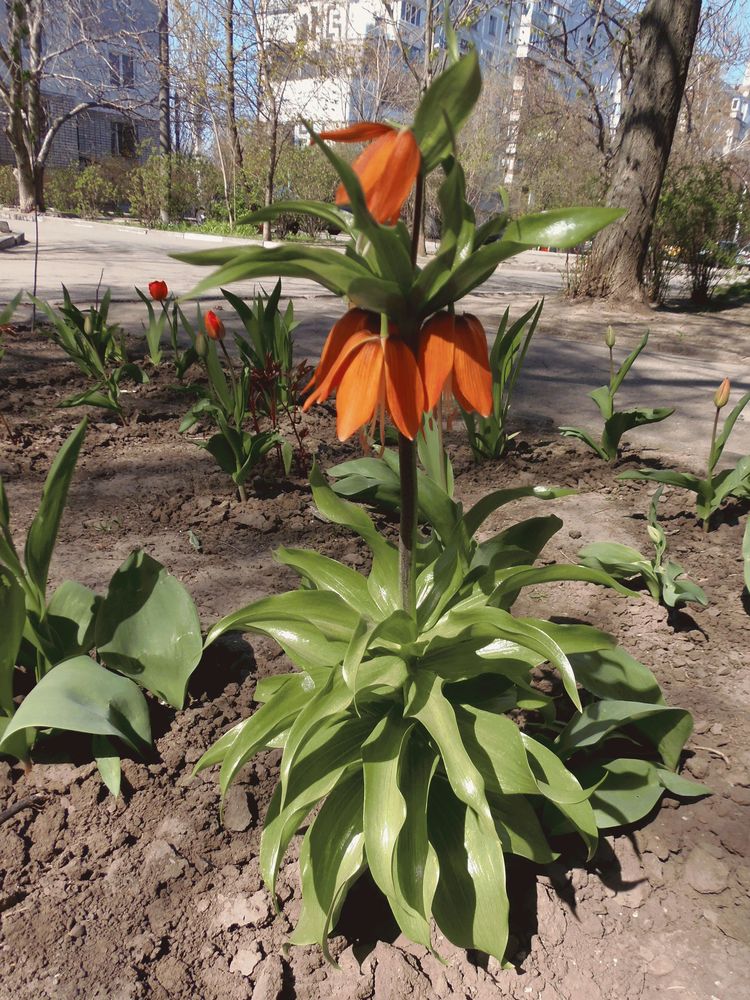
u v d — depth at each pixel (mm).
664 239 12305
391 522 3666
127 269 12977
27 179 26391
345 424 1162
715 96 32062
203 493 3885
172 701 2109
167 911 1681
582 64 23188
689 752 2162
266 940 1640
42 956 1566
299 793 1559
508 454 4543
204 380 5883
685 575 3184
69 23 25031
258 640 2633
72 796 1944
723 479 3531
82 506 3699
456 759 1385
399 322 1159
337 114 28797
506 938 1499
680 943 1648
